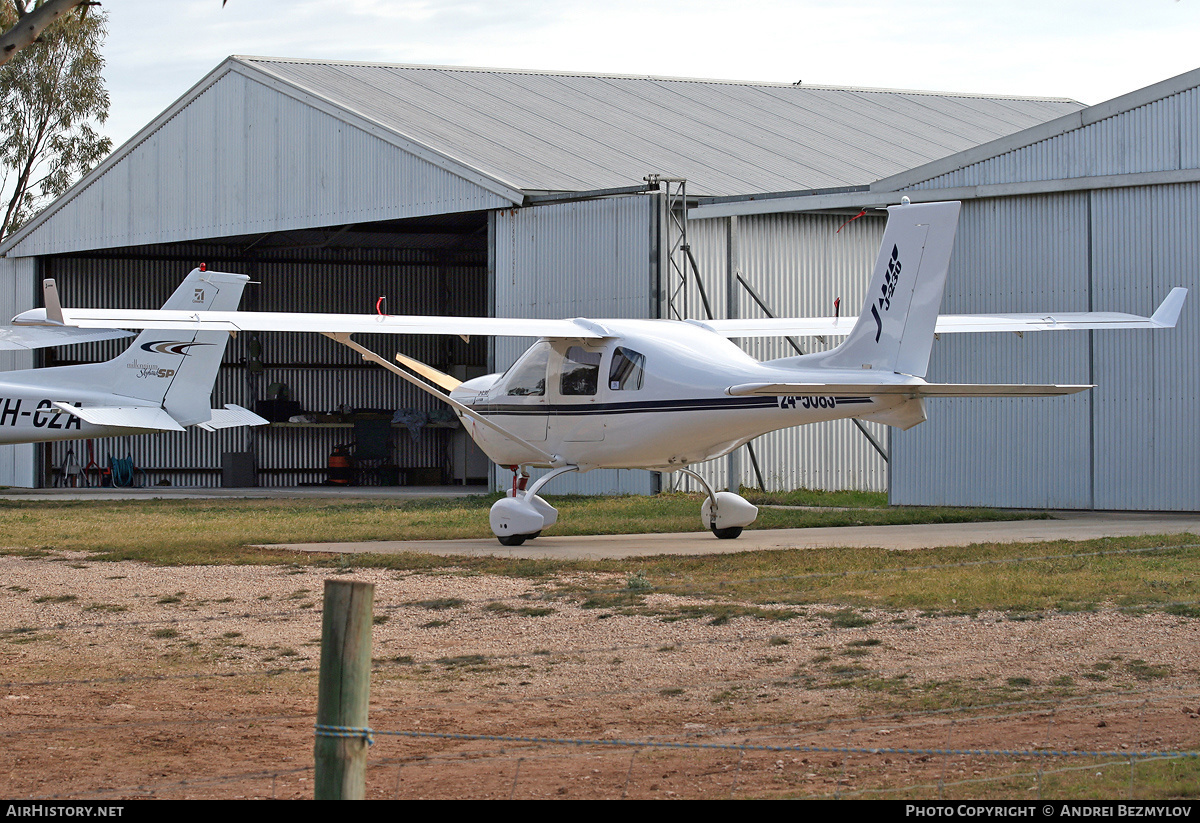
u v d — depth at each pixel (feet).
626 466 79.82
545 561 67.77
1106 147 107.76
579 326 79.25
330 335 75.66
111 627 52.08
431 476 193.26
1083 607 50.14
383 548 77.05
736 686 40.22
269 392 188.24
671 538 83.87
